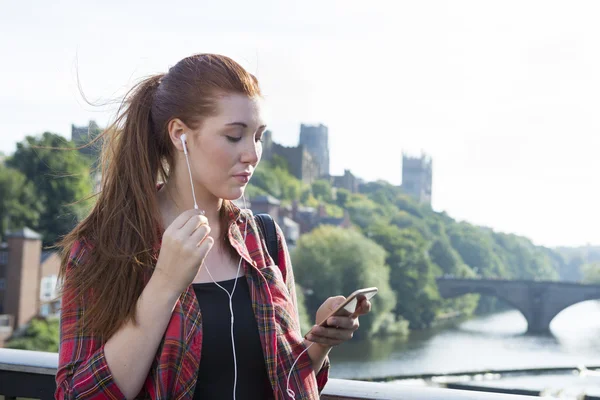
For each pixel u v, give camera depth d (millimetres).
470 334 67188
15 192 60875
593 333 68812
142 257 1260
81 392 1158
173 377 1219
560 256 100688
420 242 77000
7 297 56375
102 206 1339
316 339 1331
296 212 91188
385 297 66125
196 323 1245
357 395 1573
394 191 106812
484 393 1538
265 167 100688
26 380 1700
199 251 1157
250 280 1336
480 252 94062
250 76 1323
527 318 71188
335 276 65062
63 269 1290
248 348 1288
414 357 56125
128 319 1189
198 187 1360
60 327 1258
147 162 1337
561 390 45219
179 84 1312
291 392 1293
